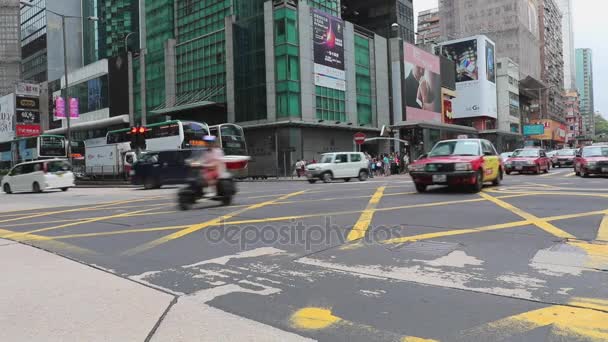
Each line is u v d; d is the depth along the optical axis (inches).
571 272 195.0
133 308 163.5
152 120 2032.5
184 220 376.8
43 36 3437.5
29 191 981.2
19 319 153.6
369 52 1840.6
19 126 1854.1
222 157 468.4
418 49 2079.2
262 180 1298.0
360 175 1048.2
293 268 215.5
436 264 213.8
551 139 4146.2
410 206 410.0
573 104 5876.0
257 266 220.8
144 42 2123.5
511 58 3651.6
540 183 658.8
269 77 1483.8
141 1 2142.0
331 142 1619.1
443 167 515.8
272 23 1481.3
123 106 2185.0
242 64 1581.0
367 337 136.3
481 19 3796.8
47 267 228.4
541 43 4409.5
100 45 3336.6
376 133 1844.2
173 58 1921.8
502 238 263.4
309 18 1525.6
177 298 175.0
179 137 1147.9
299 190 655.1
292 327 145.2
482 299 165.3
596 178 778.2
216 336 138.3
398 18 2325.3
